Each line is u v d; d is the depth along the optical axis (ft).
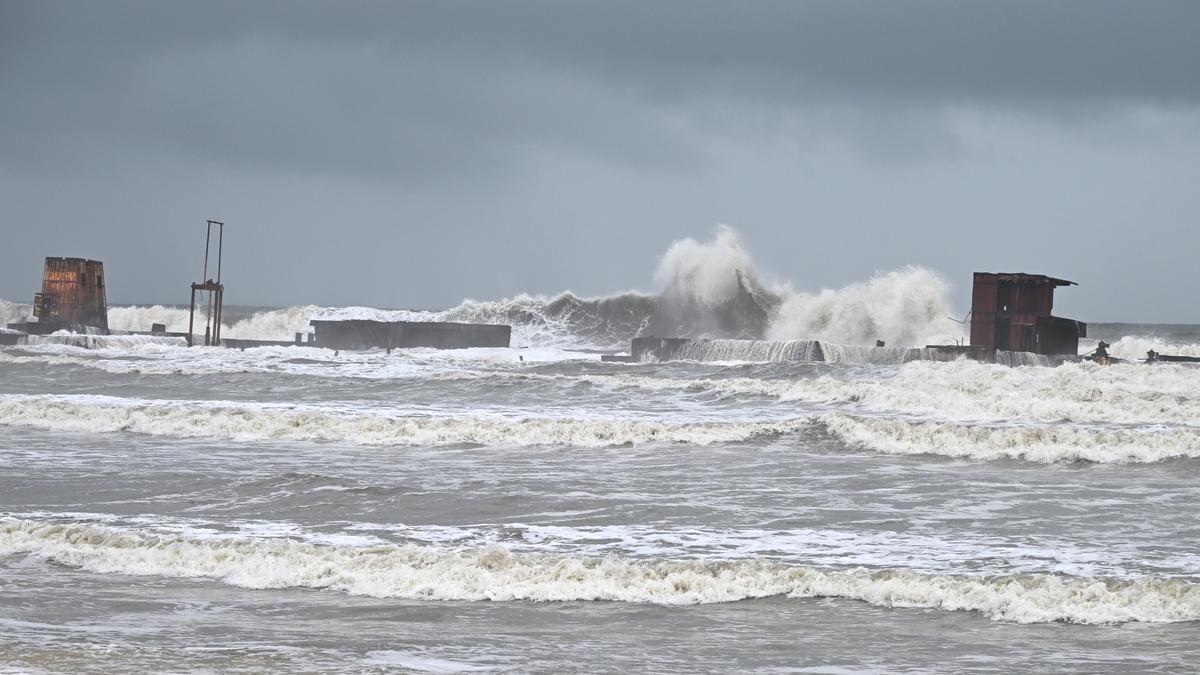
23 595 86.12
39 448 169.27
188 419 191.21
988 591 85.56
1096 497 129.59
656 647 72.18
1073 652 71.15
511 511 120.78
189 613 80.79
